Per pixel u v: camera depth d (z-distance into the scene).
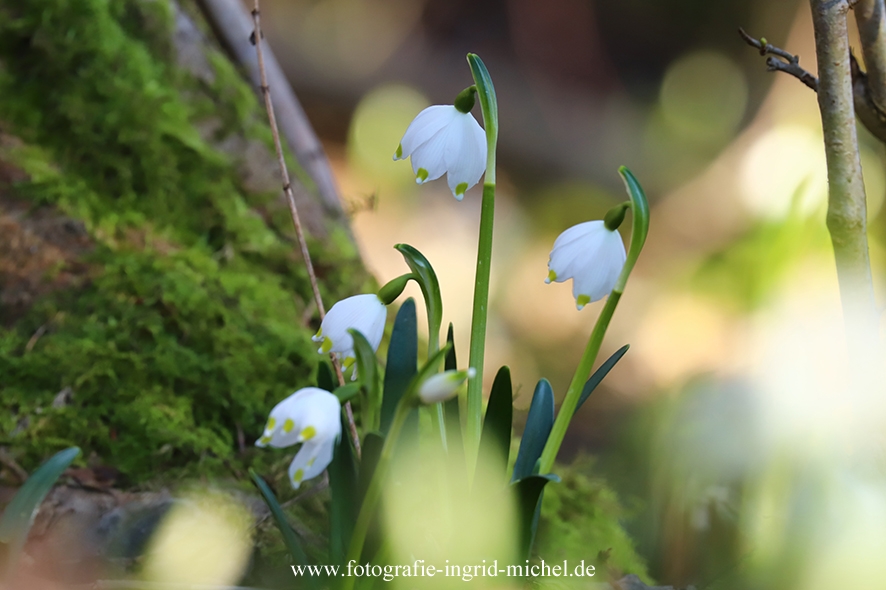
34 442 0.96
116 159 1.08
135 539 0.93
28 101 1.08
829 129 0.92
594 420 1.92
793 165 2.84
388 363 0.90
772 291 0.98
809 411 0.95
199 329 1.02
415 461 0.90
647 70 4.31
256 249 1.10
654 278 2.83
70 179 1.06
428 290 0.90
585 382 0.90
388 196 3.12
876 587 0.94
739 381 0.99
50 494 0.94
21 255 1.03
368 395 0.88
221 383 1.01
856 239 0.92
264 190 1.17
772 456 0.96
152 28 1.16
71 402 0.98
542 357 2.39
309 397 0.86
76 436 0.97
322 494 0.97
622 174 0.89
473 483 0.90
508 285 2.75
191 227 1.09
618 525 1.05
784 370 0.96
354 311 0.90
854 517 0.94
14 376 0.98
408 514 0.89
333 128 3.67
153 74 1.13
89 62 1.09
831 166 0.92
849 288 0.93
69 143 1.08
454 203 3.16
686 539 1.00
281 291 1.08
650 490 1.04
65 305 1.01
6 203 1.04
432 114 0.90
